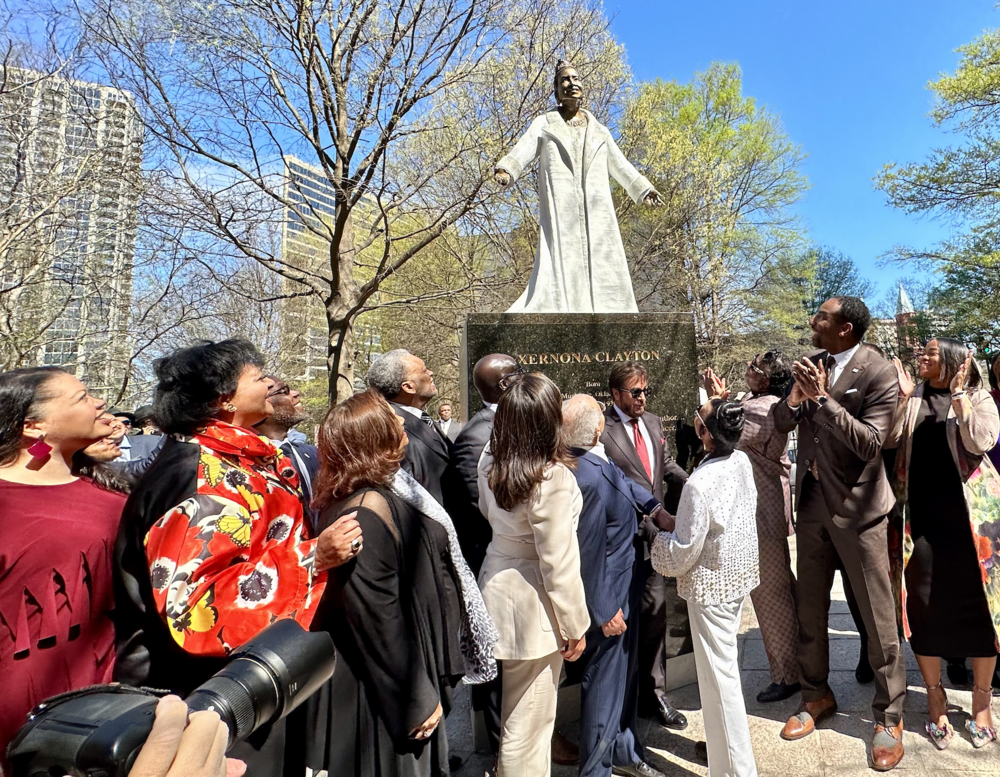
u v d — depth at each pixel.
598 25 11.94
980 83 16.33
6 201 8.04
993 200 17.27
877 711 2.90
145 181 8.55
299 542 1.84
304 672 1.11
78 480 1.86
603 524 2.55
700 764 2.91
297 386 18.14
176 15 7.98
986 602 2.92
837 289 31.48
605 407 4.00
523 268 13.15
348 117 9.41
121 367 10.69
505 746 2.28
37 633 1.61
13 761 0.71
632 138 15.53
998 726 3.11
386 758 1.79
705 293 19.03
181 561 1.52
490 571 2.39
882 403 2.98
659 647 3.34
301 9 8.01
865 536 2.95
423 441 3.06
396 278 16.88
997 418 3.04
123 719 0.69
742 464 2.67
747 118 22.31
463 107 10.95
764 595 3.59
